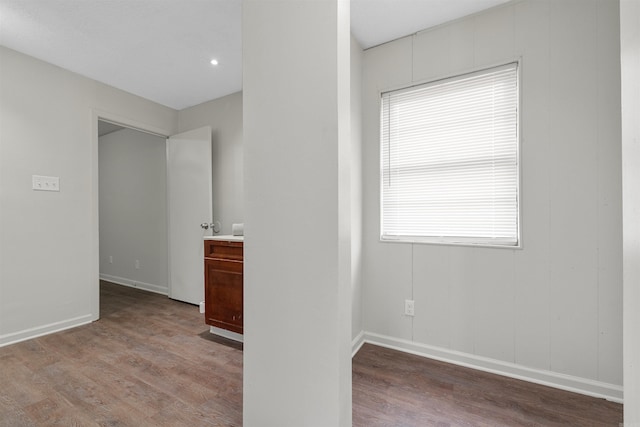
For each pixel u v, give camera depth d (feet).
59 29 6.93
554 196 5.64
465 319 6.47
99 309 10.36
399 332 7.18
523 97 5.88
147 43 7.53
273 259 4.03
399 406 5.08
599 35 5.28
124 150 14.24
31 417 4.80
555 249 5.64
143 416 4.85
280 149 3.97
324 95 3.69
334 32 3.63
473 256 6.39
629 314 1.77
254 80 4.14
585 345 5.42
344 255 3.83
